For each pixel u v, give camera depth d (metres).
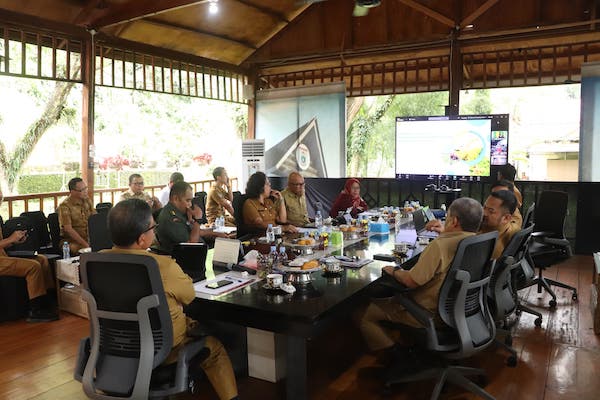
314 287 2.43
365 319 2.85
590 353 3.15
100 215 3.68
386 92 7.11
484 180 6.20
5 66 4.89
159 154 10.59
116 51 6.02
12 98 8.34
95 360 1.91
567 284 4.70
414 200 6.77
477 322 2.49
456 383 2.54
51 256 4.18
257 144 7.43
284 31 7.46
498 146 6.09
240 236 4.26
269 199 4.53
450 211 2.52
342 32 7.11
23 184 8.52
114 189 6.44
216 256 2.92
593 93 5.78
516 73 6.36
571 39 5.97
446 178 6.40
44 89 8.60
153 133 10.48
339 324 3.33
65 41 5.38
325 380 2.82
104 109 9.67
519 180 6.25
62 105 8.80
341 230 3.91
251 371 2.83
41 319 3.86
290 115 7.61
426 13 6.40
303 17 7.31
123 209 1.94
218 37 6.92
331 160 7.34
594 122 5.80
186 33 6.50
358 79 7.28
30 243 4.31
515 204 3.02
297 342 2.33
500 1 6.12
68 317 3.97
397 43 6.74
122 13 5.31
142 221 1.95
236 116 11.38
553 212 4.27
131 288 1.84
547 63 6.18
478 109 9.38
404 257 3.03
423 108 9.92
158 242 3.33
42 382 2.84
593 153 5.84
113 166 8.36
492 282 2.89
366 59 7.12
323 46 7.25
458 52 6.42
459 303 2.32
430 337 2.34
